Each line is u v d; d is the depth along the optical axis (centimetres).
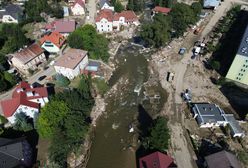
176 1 16012
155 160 6725
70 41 10931
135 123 8669
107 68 10956
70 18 14650
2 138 7081
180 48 12275
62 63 9875
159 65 11288
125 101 9544
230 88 9994
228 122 8256
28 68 10269
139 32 13350
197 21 14238
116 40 12800
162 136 7050
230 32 13375
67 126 7394
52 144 7312
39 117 7412
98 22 13012
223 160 6800
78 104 8181
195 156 7506
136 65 11338
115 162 7519
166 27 12344
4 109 7838
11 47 11075
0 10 14162
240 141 7900
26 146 7125
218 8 16012
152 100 9550
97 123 8706
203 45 12212
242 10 15550
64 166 7119
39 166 7062
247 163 7281
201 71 10881
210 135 8100
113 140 8150
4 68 10112
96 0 16612
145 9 15712
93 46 11075
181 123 8519
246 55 9194
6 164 6253
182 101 9406
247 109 9112
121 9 14775
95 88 9912
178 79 10462
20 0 16338
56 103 7588
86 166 7412
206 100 9438
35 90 8312
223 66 11044
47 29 13225
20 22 13650
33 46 10606
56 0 16262
